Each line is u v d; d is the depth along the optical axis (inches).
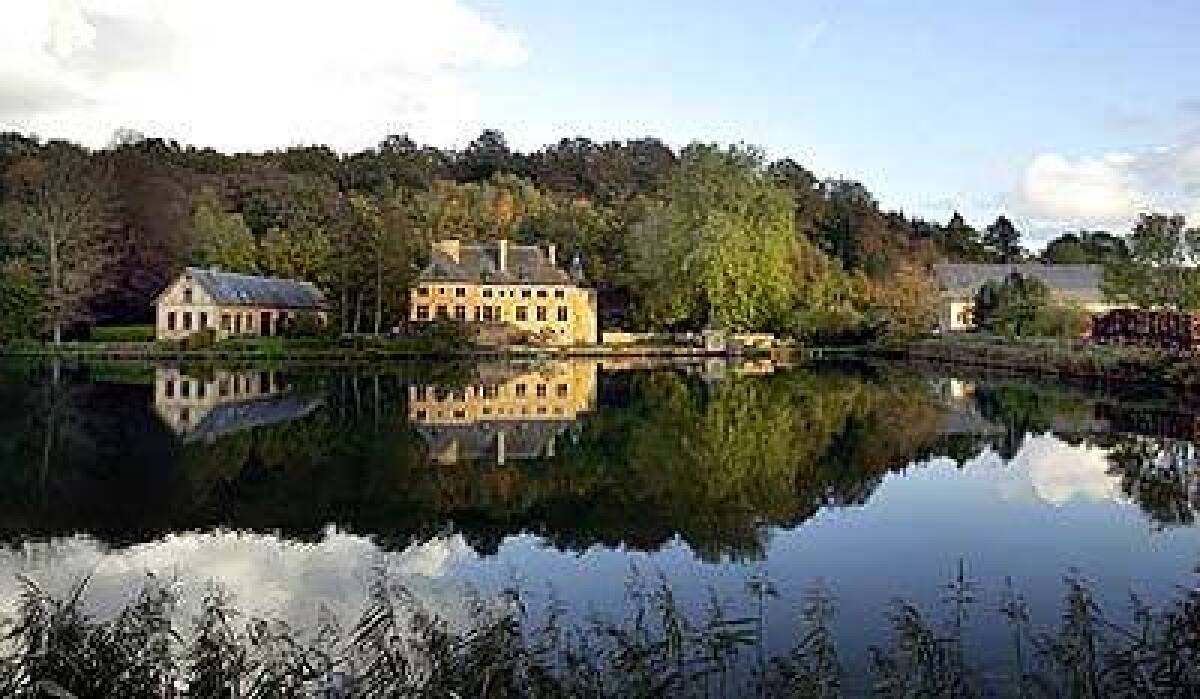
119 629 445.1
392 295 3676.2
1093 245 6697.8
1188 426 1558.8
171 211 4003.4
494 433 1501.0
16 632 442.3
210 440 1409.9
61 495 1022.4
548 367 2979.8
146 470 1170.0
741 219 3757.4
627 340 3868.1
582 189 6048.2
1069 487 1078.4
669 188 4015.8
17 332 3181.6
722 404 1902.1
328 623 614.2
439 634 451.2
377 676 427.8
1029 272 5206.7
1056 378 2450.8
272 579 736.3
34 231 3324.3
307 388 2222.0
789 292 3809.1
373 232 3676.2
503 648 440.1
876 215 5004.9
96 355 3105.3
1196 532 869.8
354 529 890.1
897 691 461.1
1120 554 799.1
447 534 872.3
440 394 2105.1
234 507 976.3
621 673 462.9
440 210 4837.6
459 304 4094.5
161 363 2947.8
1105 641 506.0
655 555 798.5
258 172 4864.7
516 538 855.7
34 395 1973.4
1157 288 2684.5
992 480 1116.5
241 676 433.7
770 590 694.5
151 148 4960.6
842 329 3752.5
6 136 4411.9
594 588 706.8
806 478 1128.2
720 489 1065.5
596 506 982.4
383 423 1611.7
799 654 490.9
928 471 1175.6
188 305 3570.4
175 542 846.5
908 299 3917.3
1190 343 2249.0
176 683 430.6
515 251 4279.0
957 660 495.2
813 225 4707.2
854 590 698.2
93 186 3614.7
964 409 1797.5
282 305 3900.1
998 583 715.4
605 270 4515.3
